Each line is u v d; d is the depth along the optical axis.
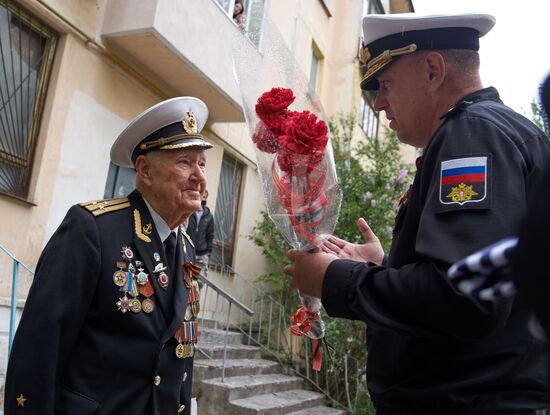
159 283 2.03
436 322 1.10
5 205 4.78
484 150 1.20
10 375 1.76
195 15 6.23
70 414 1.76
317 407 6.57
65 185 5.39
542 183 0.75
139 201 2.14
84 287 1.86
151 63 6.29
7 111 4.90
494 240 1.08
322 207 1.61
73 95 5.47
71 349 1.84
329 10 11.81
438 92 1.53
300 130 1.55
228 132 8.26
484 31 1.54
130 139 2.18
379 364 1.46
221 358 6.63
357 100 11.93
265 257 9.14
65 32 5.39
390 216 8.20
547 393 1.25
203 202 6.81
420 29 1.54
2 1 4.82
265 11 1.87
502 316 1.05
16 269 3.74
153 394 1.90
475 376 1.25
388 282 1.20
